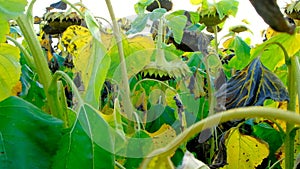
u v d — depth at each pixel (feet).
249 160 5.23
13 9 3.08
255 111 2.14
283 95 4.20
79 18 7.37
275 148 6.47
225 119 2.16
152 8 7.52
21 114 2.64
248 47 7.68
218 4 6.66
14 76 3.55
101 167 2.82
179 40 4.54
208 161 6.06
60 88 3.66
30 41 3.53
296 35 4.42
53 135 2.63
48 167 2.54
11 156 2.48
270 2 1.91
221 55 9.35
